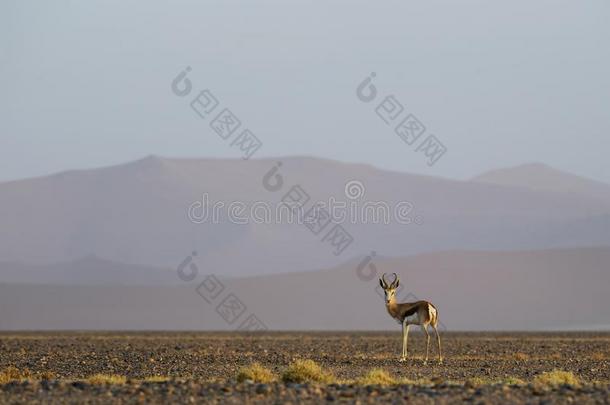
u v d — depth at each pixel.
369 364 143.88
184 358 164.88
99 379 100.56
